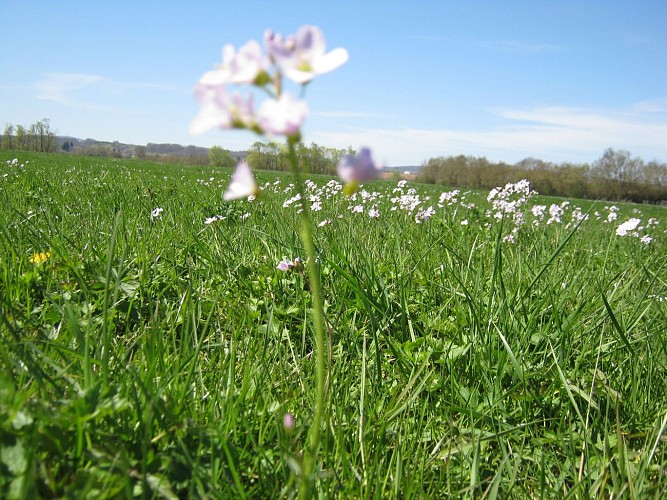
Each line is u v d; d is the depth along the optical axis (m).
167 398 0.22
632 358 0.31
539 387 0.32
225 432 0.23
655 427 0.27
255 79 0.13
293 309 0.39
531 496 0.24
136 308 0.37
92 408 0.20
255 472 0.22
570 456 0.25
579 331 0.37
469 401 0.29
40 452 0.18
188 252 0.47
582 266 0.56
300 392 0.28
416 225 0.80
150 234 0.54
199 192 1.26
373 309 0.38
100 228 0.59
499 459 0.26
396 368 0.33
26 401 0.19
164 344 0.31
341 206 0.98
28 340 0.25
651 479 0.25
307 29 0.13
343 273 0.32
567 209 1.50
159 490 0.18
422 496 0.21
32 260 0.42
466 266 0.49
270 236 0.51
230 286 0.42
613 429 0.28
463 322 0.37
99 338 0.28
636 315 0.40
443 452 0.25
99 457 0.18
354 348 0.34
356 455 0.24
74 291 0.38
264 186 1.49
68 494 0.16
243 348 0.32
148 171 2.68
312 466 0.17
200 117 0.13
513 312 0.36
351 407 0.27
